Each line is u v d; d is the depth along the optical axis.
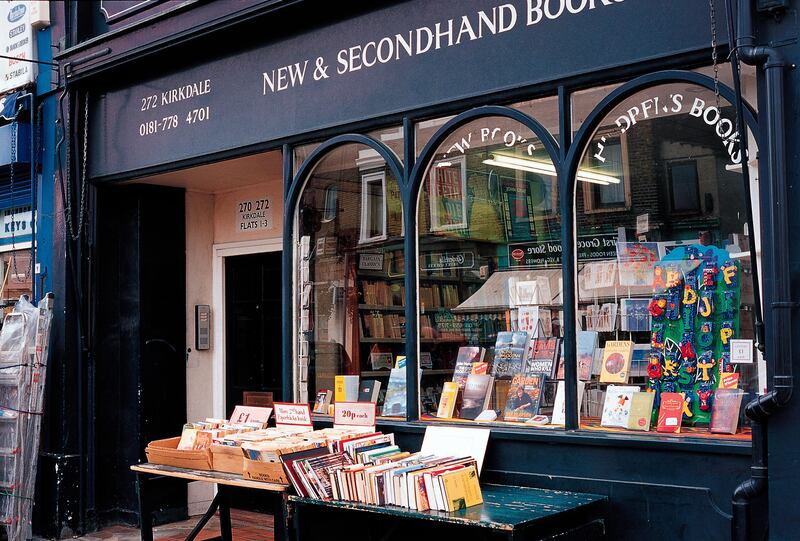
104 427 7.68
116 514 7.63
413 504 4.36
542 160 5.07
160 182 7.71
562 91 4.89
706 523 4.23
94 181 7.71
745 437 4.27
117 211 7.89
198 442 5.73
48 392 7.52
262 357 7.90
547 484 4.79
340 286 6.02
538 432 4.85
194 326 8.03
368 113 5.77
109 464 7.68
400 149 5.67
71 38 7.73
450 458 4.74
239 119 6.58
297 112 6.20
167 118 7.12
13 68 8.13
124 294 7.79
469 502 4.34
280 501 4.89
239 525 7.42
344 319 5.98
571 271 4.93
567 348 4.89
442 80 5.40
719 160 4.50
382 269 5.79
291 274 6.24
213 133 6.77
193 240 8.10
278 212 7.68
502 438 4.97
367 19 5.80
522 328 5.20
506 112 5.15
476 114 5.26
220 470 5.39
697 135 4.56
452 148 5.47
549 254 5.08
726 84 4.37
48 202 7.84
